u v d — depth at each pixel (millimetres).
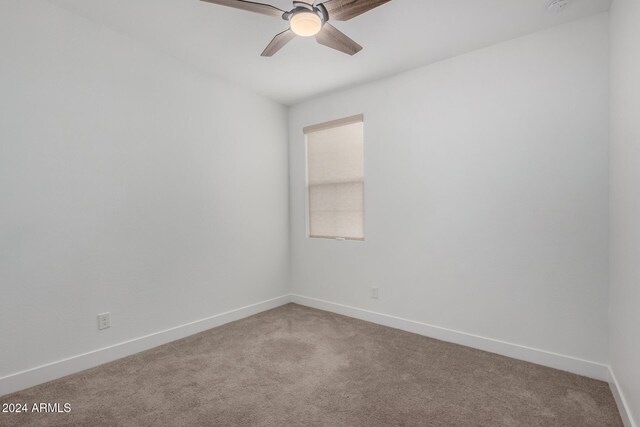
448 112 2812
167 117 2855
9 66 2039
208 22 2371
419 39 2510
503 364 2414
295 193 4004
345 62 2910
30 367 2125
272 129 3844
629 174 1662
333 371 2326
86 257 2375
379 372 2309
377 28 2365
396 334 3010
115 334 2529
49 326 2205
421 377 2236
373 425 1742
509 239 2533
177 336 2912
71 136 2301
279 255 3943
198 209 3096
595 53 2189
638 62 1511
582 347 2262
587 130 2221
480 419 1788
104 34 2461
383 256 3248
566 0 2039
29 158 2119
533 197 2426
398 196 3125
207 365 2424
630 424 1618
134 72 2635
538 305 2422
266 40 2600
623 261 1786
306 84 3404
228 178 3363
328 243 3693
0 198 2008
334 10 1812
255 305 3625
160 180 2809
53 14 2211
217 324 3240
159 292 2803
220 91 3279
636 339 1551
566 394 2021
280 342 2844
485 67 2623
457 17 2229
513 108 2498
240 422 1773
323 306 3760
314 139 3816
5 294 2033
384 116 3211
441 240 2873
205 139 3150
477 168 2668
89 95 2389
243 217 3518
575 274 2277
